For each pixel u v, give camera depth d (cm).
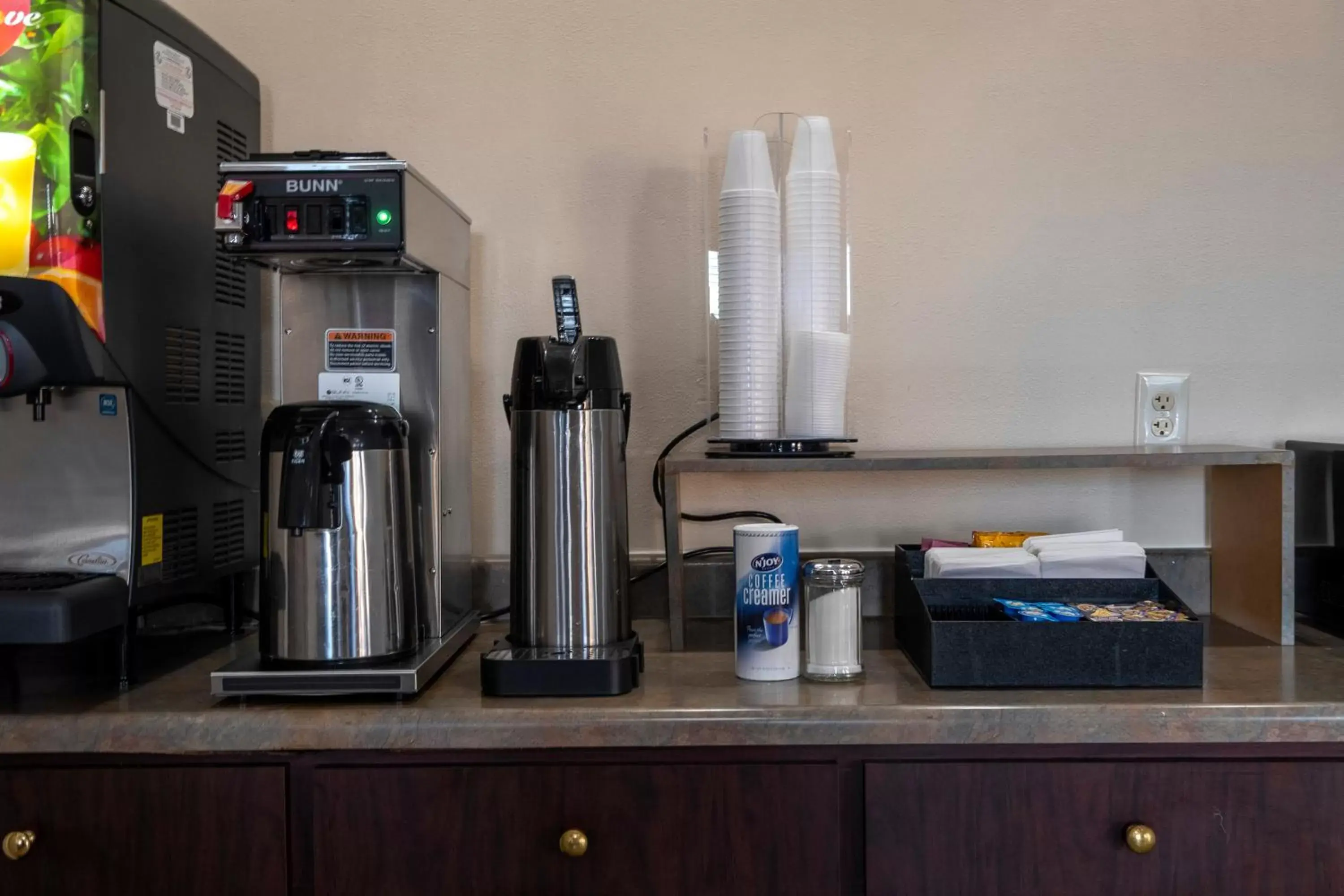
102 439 119
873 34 158
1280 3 156
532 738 108
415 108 159
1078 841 109
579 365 122
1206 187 157
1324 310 158
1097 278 158
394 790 109
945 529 160
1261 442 159
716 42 158
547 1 159
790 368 138
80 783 109
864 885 110
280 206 113
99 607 112
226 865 110
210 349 138
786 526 121
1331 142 157
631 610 144
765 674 120
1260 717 107
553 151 159
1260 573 140
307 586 113
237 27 159
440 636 131
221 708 110
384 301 132
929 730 108
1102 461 132
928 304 159
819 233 138
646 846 110
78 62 111
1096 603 128
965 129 158
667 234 159
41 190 109
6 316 108
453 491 138
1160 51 157
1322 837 108
